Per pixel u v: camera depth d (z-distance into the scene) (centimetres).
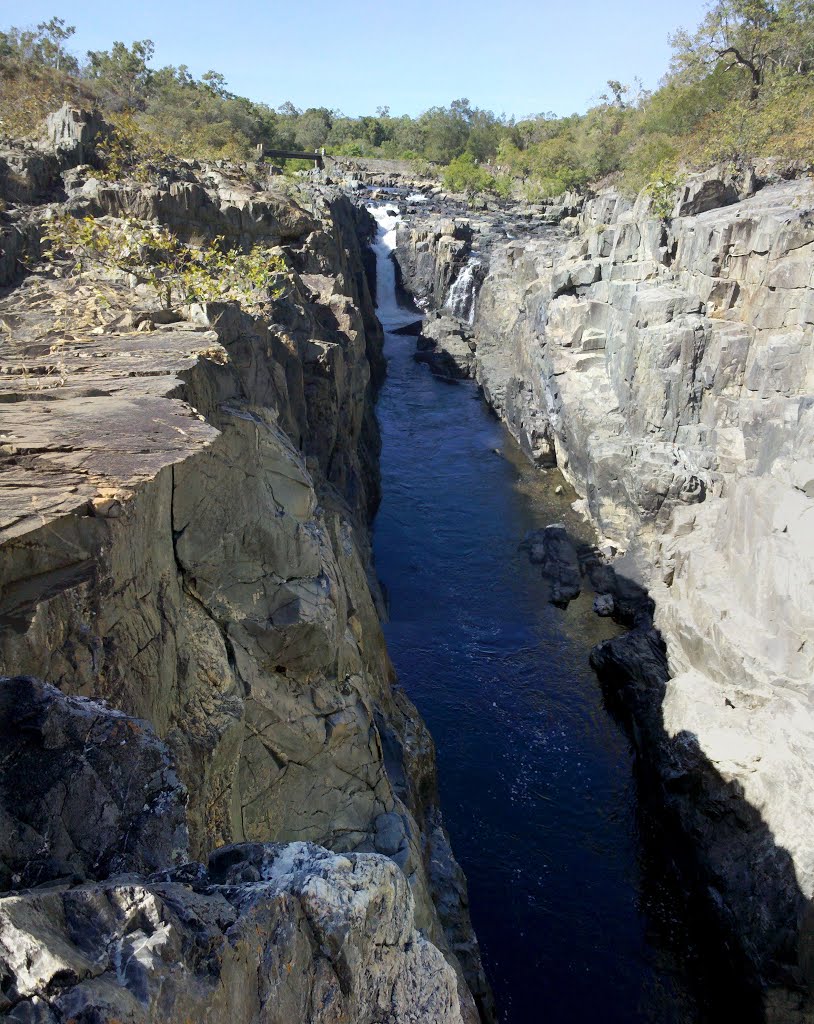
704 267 3491
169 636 984
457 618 3228
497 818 2309
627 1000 1859
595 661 2908
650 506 3334
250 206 4009
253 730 1180
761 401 3050
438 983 611
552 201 8669
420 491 4350
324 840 1320
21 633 681
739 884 1880
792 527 2294
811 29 5712
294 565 1340
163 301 2380
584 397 4112
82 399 1193
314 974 507
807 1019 1703
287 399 2408
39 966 363
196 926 438
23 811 517
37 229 3042
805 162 4509
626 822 2316
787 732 2022
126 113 4559
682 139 6012
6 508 779
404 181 10550
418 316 7512
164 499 966
